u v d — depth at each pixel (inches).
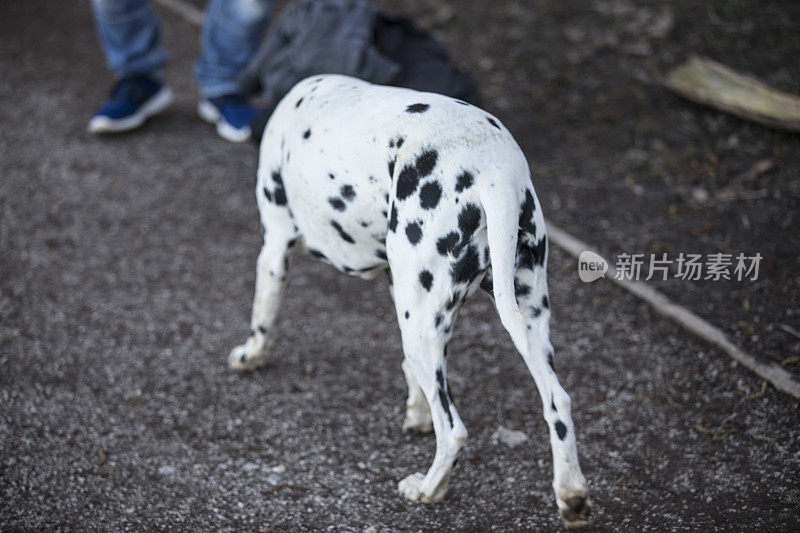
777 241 147.1
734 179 165.0
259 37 190.1
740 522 98.5
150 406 122.4
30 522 101.8
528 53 217.5
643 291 139.0
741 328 129.6
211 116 202.7
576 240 152.8
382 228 97.0
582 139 183.5
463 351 132.5
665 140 179.8
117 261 156.8
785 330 128.1
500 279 85.6
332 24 147.0
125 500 105.5
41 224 166.4
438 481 99.6
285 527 101.3
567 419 87.1
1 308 143.3
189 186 179.5
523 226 90.0
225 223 167.8
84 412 120.9
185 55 237.9
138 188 178.7
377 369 129.7
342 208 98.5
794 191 158.2
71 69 229.0
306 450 114.1
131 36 192.1
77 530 100.7
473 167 88.0
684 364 125.9
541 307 92.3
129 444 115.1
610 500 103.7
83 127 200.8
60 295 147.2
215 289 149.6
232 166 186.9
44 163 186.2
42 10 267.4
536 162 177.0
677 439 112.8
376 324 140.2
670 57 205.3
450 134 89.7
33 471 110.0
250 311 143.9
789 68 191.8
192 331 138.9
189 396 124.5
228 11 184.2
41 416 119.8
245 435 116.9
